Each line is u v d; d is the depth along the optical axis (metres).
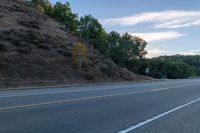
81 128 11.06
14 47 49.09
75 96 22.86
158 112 15.77
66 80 45.75
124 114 14.76
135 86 39.22
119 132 10.53
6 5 73.00
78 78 48.41
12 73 41.19
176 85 43.62
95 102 19.25
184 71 135.50
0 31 54.53
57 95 23.55
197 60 193.75
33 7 85.94
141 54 103.50
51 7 97.50
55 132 10.28
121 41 101.38
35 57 48.34
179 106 18.66
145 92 29.11
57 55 52.59
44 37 58.78
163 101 21.52
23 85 38.53
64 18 95.25
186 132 10.93
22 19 66.38
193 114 15.39
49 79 44.03
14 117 12.87
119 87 36.28
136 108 17.19
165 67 123.50
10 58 44.88
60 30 71.25
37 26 64.44
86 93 26.02
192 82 55.47
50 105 16.94
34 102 18.20
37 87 35.91
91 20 97.56
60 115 13.73
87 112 14.93
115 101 20.28
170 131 11.01
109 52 97.06
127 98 22.67
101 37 96.94
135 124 12.11
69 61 52.28
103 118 13.38
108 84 45.62
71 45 61.06
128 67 102.25
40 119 12.56
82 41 71.44
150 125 12.04
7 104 17.00
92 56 61.00
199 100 22.59
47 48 53.44
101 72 55.44
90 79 49.84
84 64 53.16
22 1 86.00
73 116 13.60
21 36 54.81
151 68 116.69
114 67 61.38
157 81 60.91
